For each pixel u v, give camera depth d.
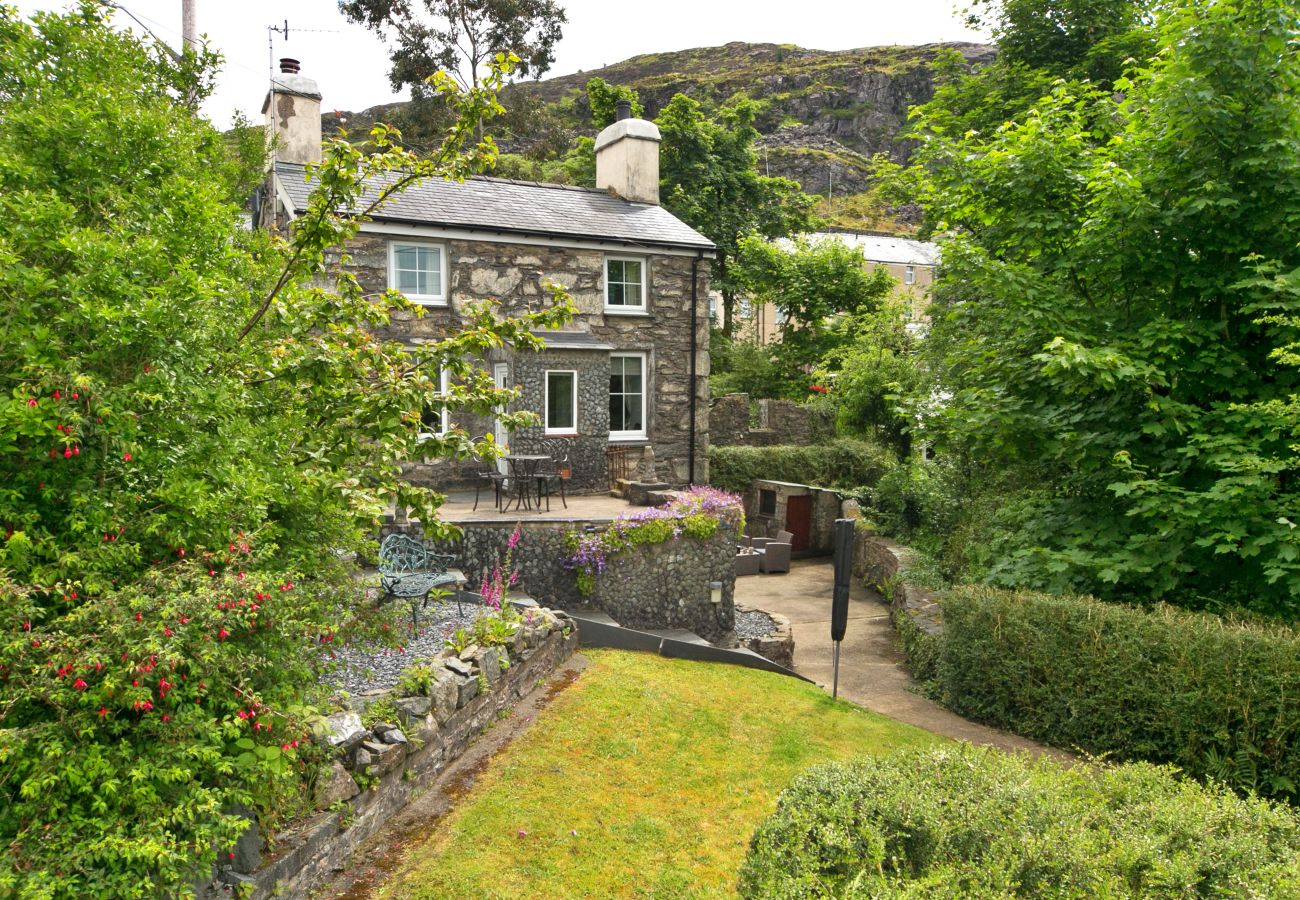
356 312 6.00
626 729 6.87
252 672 3.63
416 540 9.95
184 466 3.61
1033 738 7.98
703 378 16.89
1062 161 8.67
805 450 21.02
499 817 5.17
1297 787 6.28
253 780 3.51
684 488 15.05
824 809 3.36
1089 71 14.54
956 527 14.12
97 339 3.32
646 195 17.95
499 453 5.96
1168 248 8.23
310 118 15.12
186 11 10.30
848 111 86.62
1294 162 7.41
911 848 3.25
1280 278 7.08
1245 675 6.59
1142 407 8.25
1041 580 8.82
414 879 4.39
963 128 15.15
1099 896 2.84
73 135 4.01
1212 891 3.00
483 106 5.63
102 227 4.10
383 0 37.22
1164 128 8.15
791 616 13.85
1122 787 3.74
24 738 2.82
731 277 29.59
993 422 8.93
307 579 4.70
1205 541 7.25
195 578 3.35
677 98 27.61
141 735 3.13
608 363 14.80
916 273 40.25
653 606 10.77
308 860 4.10
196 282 3.68
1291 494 7.26
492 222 14.66
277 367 5.17
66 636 3.01
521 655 7.39
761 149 72.50
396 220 13.63
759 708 7.80
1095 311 8.61
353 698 5.47
